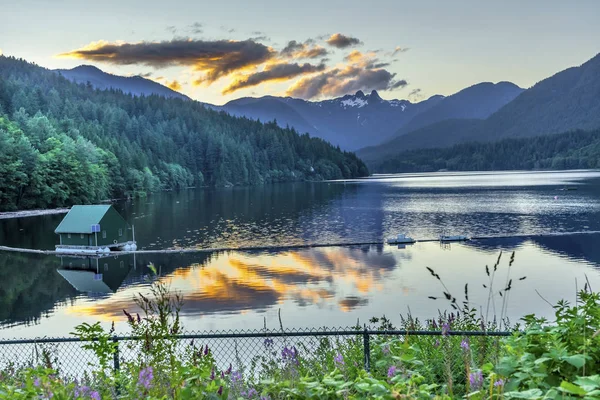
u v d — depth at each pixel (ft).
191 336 26.53
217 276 119.24
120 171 424.05
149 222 239.30
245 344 57.52
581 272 115.75
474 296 94.07
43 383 15.47
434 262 134.00
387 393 12.83
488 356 18.45
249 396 16.89
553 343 14.20
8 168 294.87
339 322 78.23
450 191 424.46
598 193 359.66
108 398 16.05
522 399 12.23
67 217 171.83
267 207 310.24
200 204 342.85
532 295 93.61
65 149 363.97
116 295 103.30
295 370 19.76
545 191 388.57
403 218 237.45
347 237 183.01
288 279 114.21
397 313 83.30
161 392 15.79
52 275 129.49
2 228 231.09
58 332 76.18
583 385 10.44
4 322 83.71
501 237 175.01
